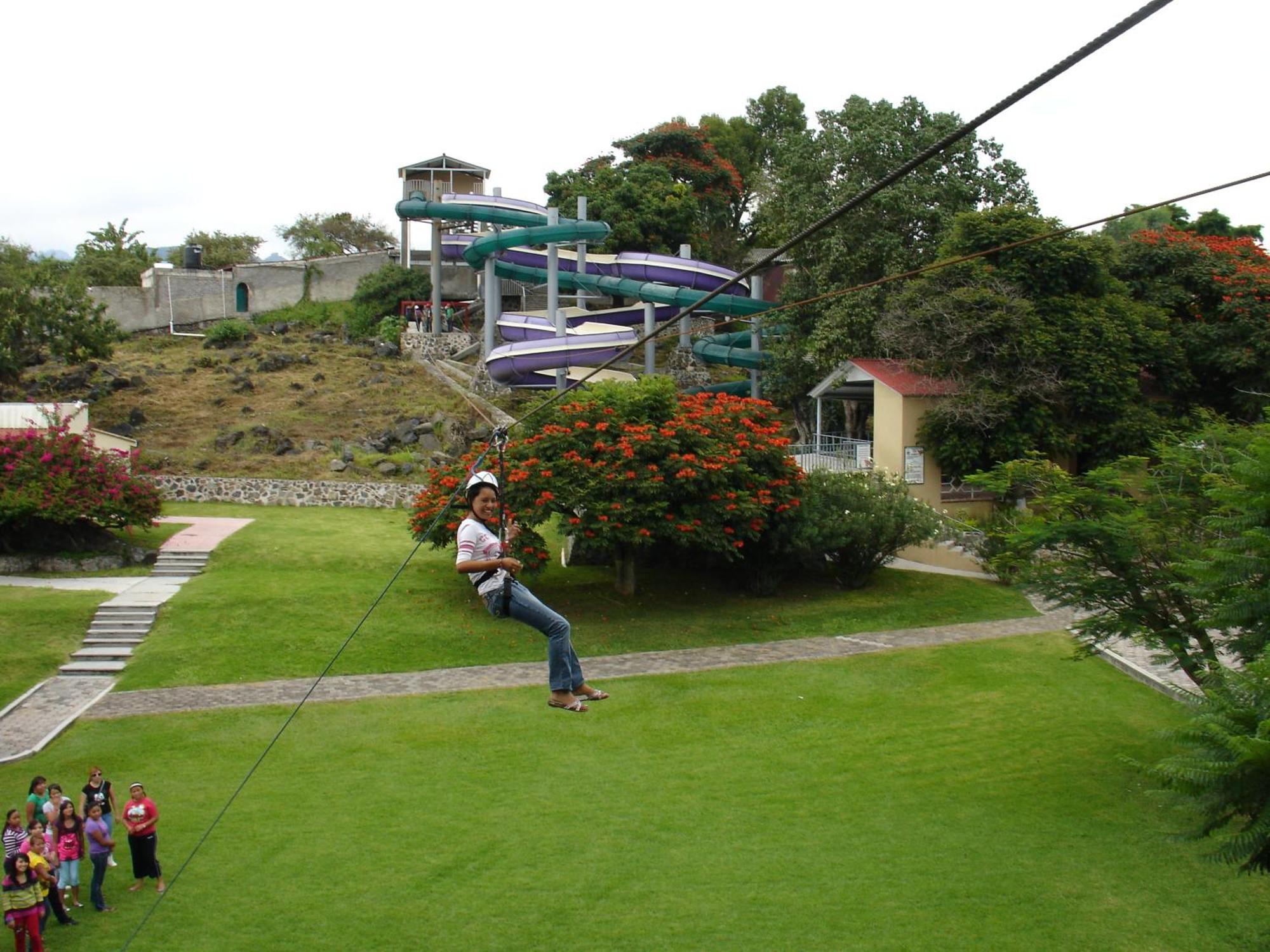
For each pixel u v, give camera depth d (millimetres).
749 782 22109
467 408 53781
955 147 46938
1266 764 12570
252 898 17312
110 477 36156
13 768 22844
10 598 32188
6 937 16188
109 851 17016
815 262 48531
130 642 29906
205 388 55812
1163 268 47125
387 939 16094
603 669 29469
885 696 27328
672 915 16734
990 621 34156
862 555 37062
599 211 68312
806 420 52812
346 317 71250
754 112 87312
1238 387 44125
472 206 59281
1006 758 23078
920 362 41406
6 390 51781
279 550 37938
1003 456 39875
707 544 32781
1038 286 41188
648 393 33438
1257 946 15492
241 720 25500
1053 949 15617
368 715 25969
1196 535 20609
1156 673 27422
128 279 80250
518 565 8484
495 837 19594
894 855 18703
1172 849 18625
